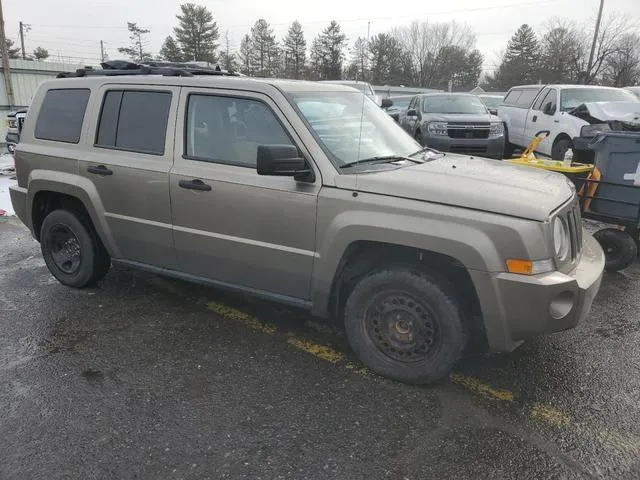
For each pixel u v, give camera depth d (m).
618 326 4.31
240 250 3.82
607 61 59.06
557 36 66.31
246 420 3.05
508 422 3.05
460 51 68.44
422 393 3.34
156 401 3.22
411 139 4.44
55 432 2.93
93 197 4.47
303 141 3.52
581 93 10.80
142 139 4.23
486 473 2.65
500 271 3.00
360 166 3.55
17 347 3.90
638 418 3.10
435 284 3.22
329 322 4.34
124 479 2.58
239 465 2.69
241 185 3.69
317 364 3.68
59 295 4.88
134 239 4.39
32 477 2.59
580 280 3.20
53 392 3.31
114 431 2.94
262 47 73.75
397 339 3.42
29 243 6.68
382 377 3.51
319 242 3.48
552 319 3.03
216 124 3.89
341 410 3.16
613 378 3.53
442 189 3.18
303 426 3.00
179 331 4.16
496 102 20.92
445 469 2.67
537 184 3.45
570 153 6.15
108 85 4.45
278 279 3.76
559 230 3.16
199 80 3.99
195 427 2.98
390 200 3.24
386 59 55.47
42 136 4.85
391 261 3.44
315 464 2.70
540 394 3.34
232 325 4.28
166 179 4.03
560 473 2.65
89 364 3.65
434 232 3.09
